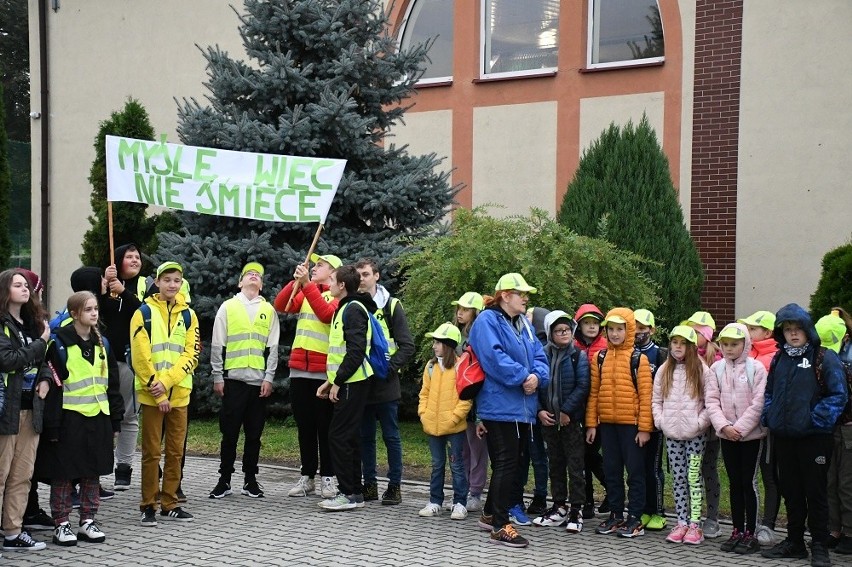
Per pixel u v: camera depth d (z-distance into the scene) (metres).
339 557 6.67
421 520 7.87
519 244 10.53
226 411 8.55
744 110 13.25
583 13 14.56
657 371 7.47
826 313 10.27
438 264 10.62
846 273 10.18
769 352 7.62
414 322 10.84
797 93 12.88
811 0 12.77
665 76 13.88
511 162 15.08
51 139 19.17
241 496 8.70
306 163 8.92
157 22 17.94
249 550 6.84
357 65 12.08
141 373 7.50
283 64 11.68
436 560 6.62
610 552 6.95
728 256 13.36
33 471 7.02
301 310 8.78
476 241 10.57
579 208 12.59
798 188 12.88
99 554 6.71
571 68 14.62
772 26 13.04
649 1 14.21
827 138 12.70
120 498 8.53
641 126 12.65
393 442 8.47
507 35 15.35
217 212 8.95
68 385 6.95
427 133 15.77
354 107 11.72
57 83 19.06
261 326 8.61
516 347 7.15
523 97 14.99
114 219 15.09
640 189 12.38
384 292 8.49
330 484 8.53
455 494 8.01
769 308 13.07
